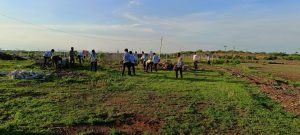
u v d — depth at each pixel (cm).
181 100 1820
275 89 2525
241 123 1395
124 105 1650
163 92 2069
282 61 8919
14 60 4172
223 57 10425
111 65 4066
